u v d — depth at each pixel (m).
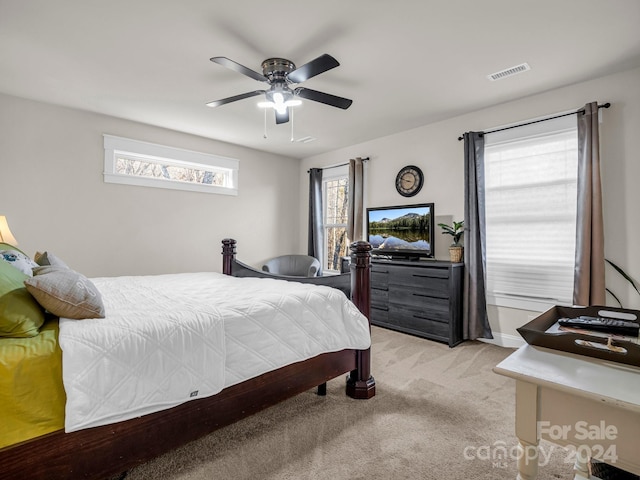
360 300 2.32
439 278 3.50
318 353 2.01
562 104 3.07
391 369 2.81
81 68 2.74
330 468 1.58
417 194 4.20
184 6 1.99
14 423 1.12
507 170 3.44
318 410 2.13
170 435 1.45
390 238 4.39
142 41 2.35
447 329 3.44
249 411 1.72
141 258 4.12
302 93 2.57
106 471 1.29
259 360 1.73
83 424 1.19
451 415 2.07
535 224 3.26
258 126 4.17
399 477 1.52
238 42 2.36
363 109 3.60
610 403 0.71
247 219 5.18
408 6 1.98
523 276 3.34
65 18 2.10
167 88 3.11
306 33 2.25
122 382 1.29
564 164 3.09
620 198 2.77
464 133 3.67
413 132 4.25
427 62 2.62
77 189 3.66
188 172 4.62
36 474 1.15
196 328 1.53
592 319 1.19
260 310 1.80
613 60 2.59
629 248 2.73
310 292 2.13
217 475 1.54
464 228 3.60
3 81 2.98
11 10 2.01
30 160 3.39
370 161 4.76
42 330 1.33
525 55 2.52
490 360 3.04
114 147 3.88
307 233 5.79
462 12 2.03
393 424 1.96
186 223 4.51
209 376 1.52
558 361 0.92
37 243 3.44
